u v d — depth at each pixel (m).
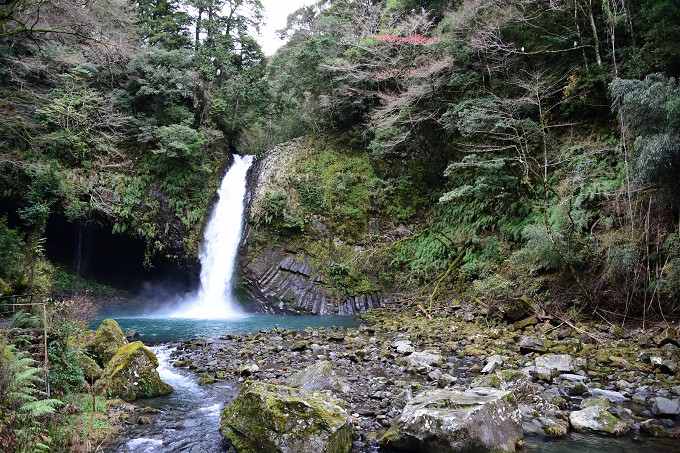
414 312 14.86
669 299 9.70
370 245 19.08
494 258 14.82
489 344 9.51
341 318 16.03
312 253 18.75
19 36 16.36
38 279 12.42
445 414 4.52
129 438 5.04
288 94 26.41
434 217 18.94
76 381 6.00
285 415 4.49
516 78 15.68
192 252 19.67
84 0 15.60
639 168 9.91
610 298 10.59
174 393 6.70
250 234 19.42
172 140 19.64
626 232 10.85
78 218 18.59
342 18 23.38
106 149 17.97
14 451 3.74
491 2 16.75
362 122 22.09
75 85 17.48
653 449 4.52
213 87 24.36
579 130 14.93
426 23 18.98
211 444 4.88
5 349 4.82
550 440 4.79
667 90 9.19
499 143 16.28
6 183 17.34
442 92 18.59
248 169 23.17
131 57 19.59
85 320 8.70
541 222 13.14
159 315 18.14
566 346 8.66
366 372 7.56
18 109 16.53
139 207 19.22
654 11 12.44
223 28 26.92
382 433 5.03
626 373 7.04
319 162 21.08
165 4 25.25
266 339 10.77
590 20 14.79
